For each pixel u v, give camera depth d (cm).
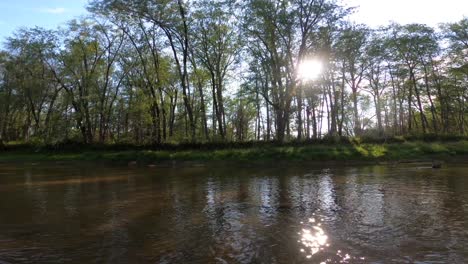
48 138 5372
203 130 5528
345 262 926
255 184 2334
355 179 2478
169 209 1591
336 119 5925
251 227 1269
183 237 1164
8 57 5806
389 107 7506
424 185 2134
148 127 5569
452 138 4884
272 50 4622
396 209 1503
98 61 5534
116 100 5694
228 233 1199
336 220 1343
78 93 5588
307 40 4431
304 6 4297
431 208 1509
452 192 1875
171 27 4794
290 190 2053
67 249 1069
